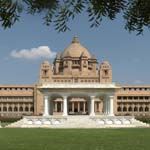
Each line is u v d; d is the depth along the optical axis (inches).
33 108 7155.5
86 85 4776.1
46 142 1828.2
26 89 7278.5
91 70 7682.1
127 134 2544.3
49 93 4768.7
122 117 4259.4
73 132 2844.5
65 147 1549.0
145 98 7352.4
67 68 7539.4
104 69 7185.0
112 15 386.9
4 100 7185.0
